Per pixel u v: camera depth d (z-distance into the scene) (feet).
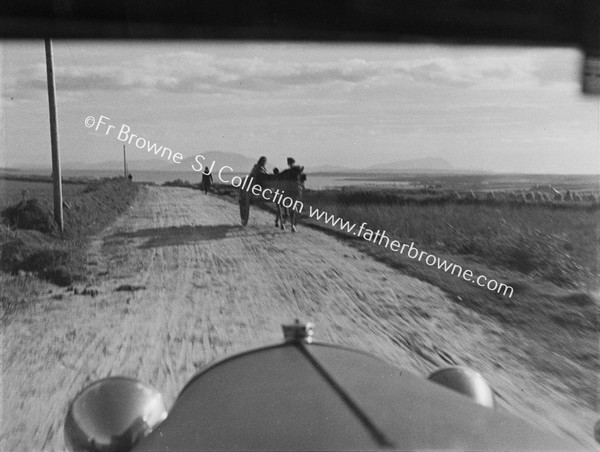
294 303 17.47
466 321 17.10
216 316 16.57
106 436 5.81
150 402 6.17
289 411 5.10
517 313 18.02
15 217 20.71
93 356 14.25
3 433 11.35
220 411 5.27
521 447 5.11
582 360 14.87
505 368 14.44
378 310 17.42
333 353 6.23
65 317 16.57
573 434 11.45
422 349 15.28
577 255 21.66
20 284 18.86
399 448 4.61
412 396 5.52
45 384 13.03
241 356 6.25
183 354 14.25
